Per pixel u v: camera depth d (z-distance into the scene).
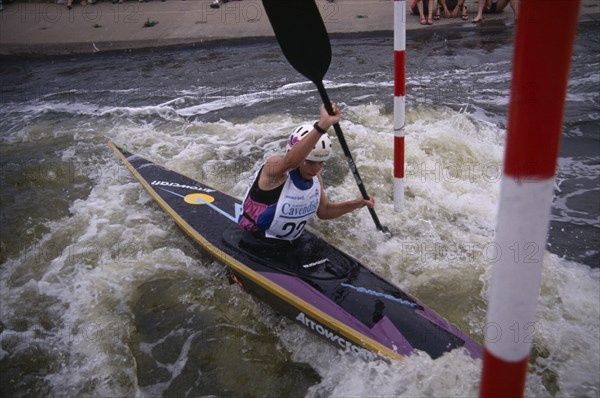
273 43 9.28
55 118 6.55
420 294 3.33
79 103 7.06
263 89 7.21
